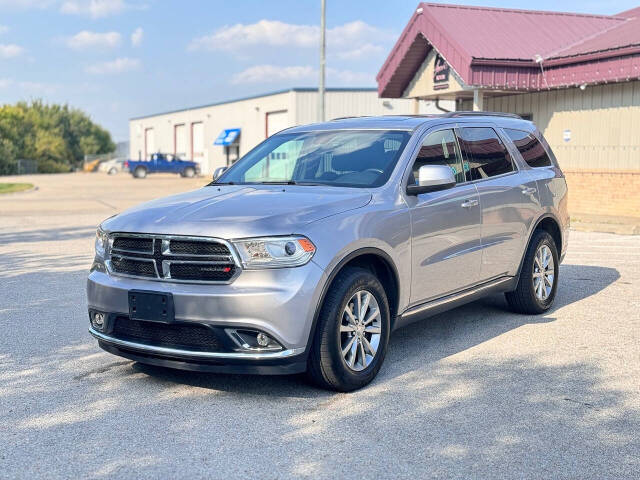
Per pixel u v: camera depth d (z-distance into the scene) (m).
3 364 5.68
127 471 3.76
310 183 5.67
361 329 4.99
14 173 73.69
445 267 5.82
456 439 4.12
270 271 4.55
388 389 4.99
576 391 4.92
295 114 40.19
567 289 8.44
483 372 5.34
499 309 7.46
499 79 17.34
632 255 11.01
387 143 5.83
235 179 6.20
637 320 6.92
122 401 4.82
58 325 6.91
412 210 5.45
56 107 97.19
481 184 6.32
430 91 20.12
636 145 15.94
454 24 18.41
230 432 4.26
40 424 4.43
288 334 4.55
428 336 6.40
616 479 3.63
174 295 4.65
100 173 69.94
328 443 4.08
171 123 62.69
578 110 17.30
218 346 4.64
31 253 12.07
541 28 19.08
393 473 3.70
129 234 4.91
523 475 3.67
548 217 7.23
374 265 5.35
